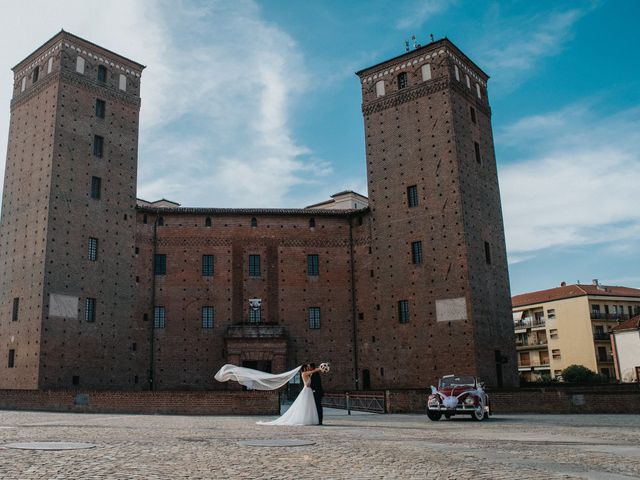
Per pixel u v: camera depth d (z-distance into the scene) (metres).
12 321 48.34
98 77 53.94
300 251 58.16
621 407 34.88
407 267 53.66
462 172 52.72
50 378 45.50
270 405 34.62
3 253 51.38
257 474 10.76
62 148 49.78
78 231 49.72
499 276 54.66
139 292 54.38
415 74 56.22
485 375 49.12
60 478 9.97
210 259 57.06
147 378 53.28
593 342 89.38
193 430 21.20
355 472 11.16
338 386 55.31
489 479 10.53
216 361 54.88
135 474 10.52
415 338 52.03
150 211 56.00
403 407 37.78
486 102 60.28
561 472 11.45
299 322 56.59
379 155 57.09
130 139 55.47
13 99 55.25
